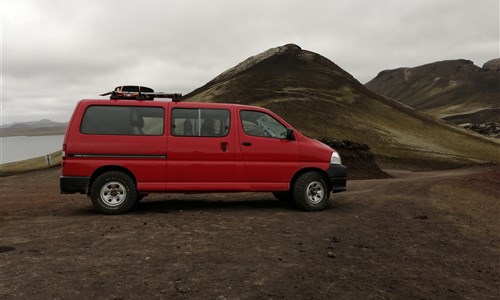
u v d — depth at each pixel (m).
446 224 7.48
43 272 4.29
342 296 3.81
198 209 8.41
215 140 7.97
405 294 3.93
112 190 7.71
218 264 4.63
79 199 11.20
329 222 7.18
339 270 4.56
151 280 4.09
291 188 8.32
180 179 7.80
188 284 3.99
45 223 6.92
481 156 93.88
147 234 6.00
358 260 4.98
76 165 7.50
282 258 4.92
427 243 6.00
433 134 111.75
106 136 7.64
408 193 11.97
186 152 7.83
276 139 8.23
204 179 7.88
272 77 141.12
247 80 139.38
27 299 3.59
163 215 7.61
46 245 5.38
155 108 7.88
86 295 3.69
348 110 110.62
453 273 4.66
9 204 10.18
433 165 72.69
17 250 5.14
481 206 10.12
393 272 4.58
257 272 4.39
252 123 8.26
